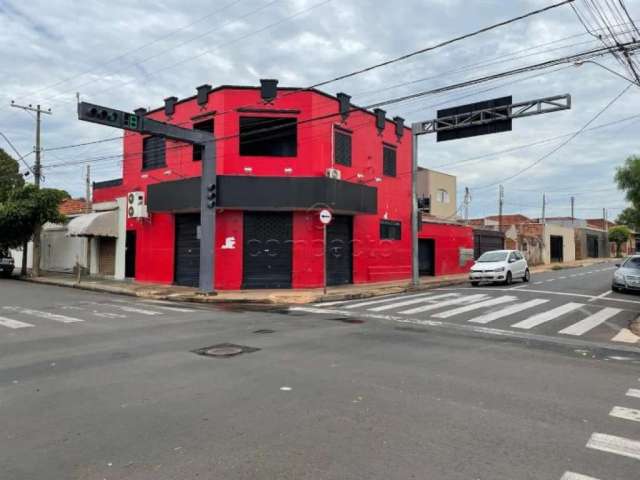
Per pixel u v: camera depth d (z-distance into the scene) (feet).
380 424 17.43
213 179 63.72
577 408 19.39
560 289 68.95
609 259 195.52
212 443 15.70
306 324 40.86
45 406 19.40
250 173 69.97
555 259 168.76
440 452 15.07
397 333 36.76
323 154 72.28
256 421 17.69
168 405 19.48
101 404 19.63
